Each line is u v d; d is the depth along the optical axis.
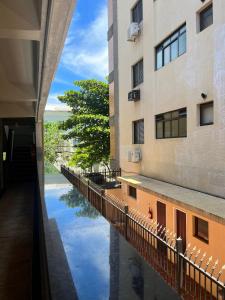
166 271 5.71
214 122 8.14
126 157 15.24
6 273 4.73
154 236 5.98
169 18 10.56
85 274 1.51
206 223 8.02
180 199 8.03
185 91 9.59
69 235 2.29
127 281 1.41
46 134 35.53
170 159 10.73
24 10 4.13
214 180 8.22
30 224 7.81
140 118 13.34
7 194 12.41
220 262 7.19
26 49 6.52
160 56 11.49
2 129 15.25
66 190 4.89
